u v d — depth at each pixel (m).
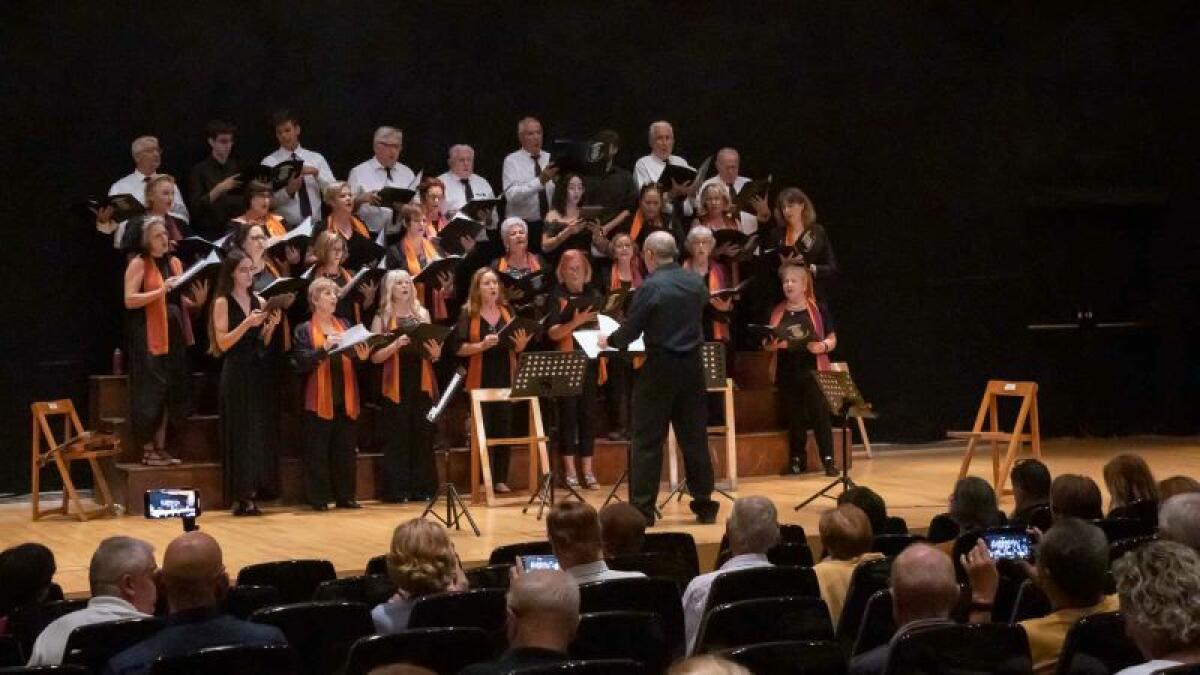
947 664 7.72
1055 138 26.83
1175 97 27.19
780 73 25.52
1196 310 27.14
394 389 20.30
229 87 22.34
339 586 10.91
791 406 22.69
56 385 21.48
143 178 21.22
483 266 23.14
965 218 26.53
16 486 21.22
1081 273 27.12
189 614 8.27
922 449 26.11
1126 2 27.00
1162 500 11.63
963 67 26.39
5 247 21.19
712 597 9.77
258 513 19.34
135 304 19.62
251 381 19.47
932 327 26.39
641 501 17.03
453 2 23.62
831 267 23.27
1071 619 8.38
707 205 22.72
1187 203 27.14
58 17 21.33
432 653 8.20
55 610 9.98
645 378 17.06
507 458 20.89
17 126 21.19
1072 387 27.12
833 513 10.65
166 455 19.89
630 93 24.72
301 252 20.66
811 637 9.06
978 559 9.66
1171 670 6.54
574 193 22.39
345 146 23.08
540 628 7.46
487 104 23.91
